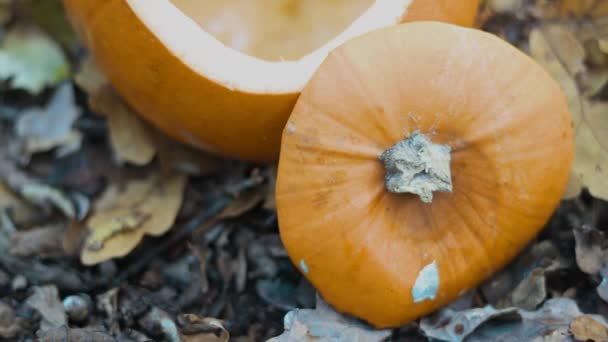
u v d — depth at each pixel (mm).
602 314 573
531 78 560
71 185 662
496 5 663
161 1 559
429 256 569
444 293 578
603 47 624
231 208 636
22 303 603
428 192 548
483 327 573
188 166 658
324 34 648
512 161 560
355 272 561
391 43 551
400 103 548
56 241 635
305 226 557
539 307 578
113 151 671
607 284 571
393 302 568
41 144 676
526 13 657
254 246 630
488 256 580
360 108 547
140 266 625
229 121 581
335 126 548
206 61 560
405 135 553
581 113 616
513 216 571
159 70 567
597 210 604
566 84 623
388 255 561
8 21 714
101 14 564
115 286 612
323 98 548
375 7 572
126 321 597
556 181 573
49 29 710
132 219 632
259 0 655
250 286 619
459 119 553
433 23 558
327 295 575
